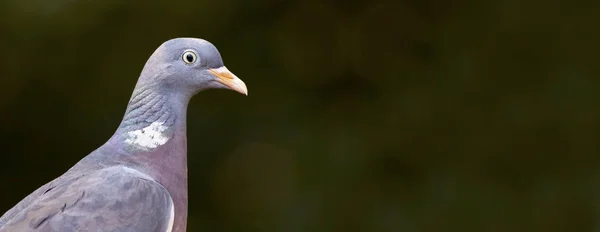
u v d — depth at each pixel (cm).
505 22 1400
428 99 1395
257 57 1392
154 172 700
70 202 654
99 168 692
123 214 660
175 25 1334
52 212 646
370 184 1367
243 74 1390
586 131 1392
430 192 1371
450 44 1406
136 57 1328
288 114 1390
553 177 1392
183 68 718
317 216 1348
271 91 1396
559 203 1376
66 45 1307
